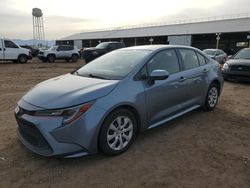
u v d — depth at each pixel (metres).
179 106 4.99
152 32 59.09
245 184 3.19
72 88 3.75
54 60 24.83
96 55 19.14
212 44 51.00
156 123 4.52
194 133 4.77
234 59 11.19
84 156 3.82
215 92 6.21
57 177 3.32
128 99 3.85
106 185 3.17
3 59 21.02
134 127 4.07
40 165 3.59
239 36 46.50
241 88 9.58
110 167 3.56
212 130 4.93
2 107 6.42
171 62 4.91
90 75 4.39
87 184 3.18
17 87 9.55
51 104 3.42
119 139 3.87
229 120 5.52
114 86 3.80
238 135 4.70
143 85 4.14
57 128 3.30
